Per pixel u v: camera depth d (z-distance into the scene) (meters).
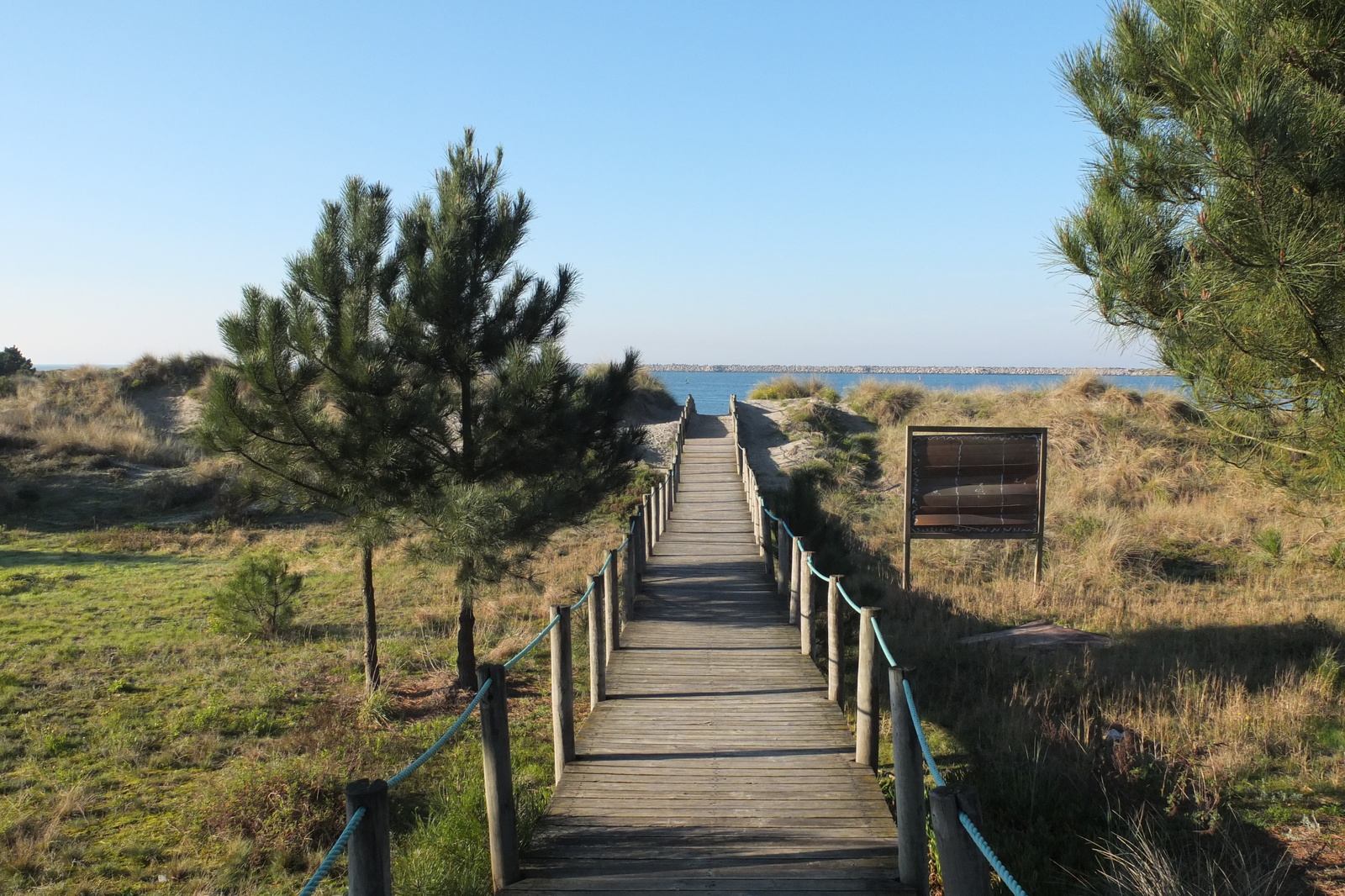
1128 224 6.30
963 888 3.25
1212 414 7.15
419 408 9.67
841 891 4.58
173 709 10.19
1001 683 9.45
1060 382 30.23
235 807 7.24
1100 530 17.92
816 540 14.34
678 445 28.42
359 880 3.24
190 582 17.33
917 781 4.58
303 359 9.61
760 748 6.86
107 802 7.77
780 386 42.62
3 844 6.84
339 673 11.83
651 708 7.98
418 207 10.59
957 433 15.33
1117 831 5.97
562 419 10.62
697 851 5.11
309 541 21.75
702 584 13.76
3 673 11.20
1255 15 5.40
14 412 30.59
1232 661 10.07
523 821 5.59
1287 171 4.95
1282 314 5.33
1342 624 11.30
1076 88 6.82
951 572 16.28
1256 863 5.39
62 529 22.98
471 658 11.09
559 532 21.11
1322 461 6.40
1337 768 6.96
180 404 34.44
